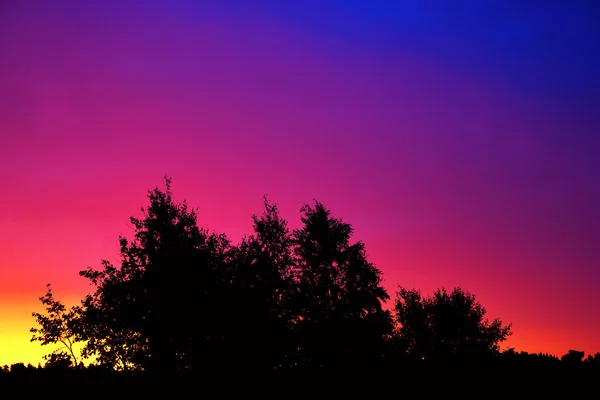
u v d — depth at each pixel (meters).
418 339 52.25
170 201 36.16
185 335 30.78
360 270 44.28
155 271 32.16
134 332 31.64
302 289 42.25
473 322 51.50
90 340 31.55
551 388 34.50
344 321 41.12
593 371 38.34
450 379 37.50
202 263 33.19
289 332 35.50
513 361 42.59
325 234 45.56
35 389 30.52
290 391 33.25
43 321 31.98
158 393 30.00
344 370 38.62
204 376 30.91
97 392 29.70
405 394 33.62
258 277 35.88
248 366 32.12
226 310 31.78
